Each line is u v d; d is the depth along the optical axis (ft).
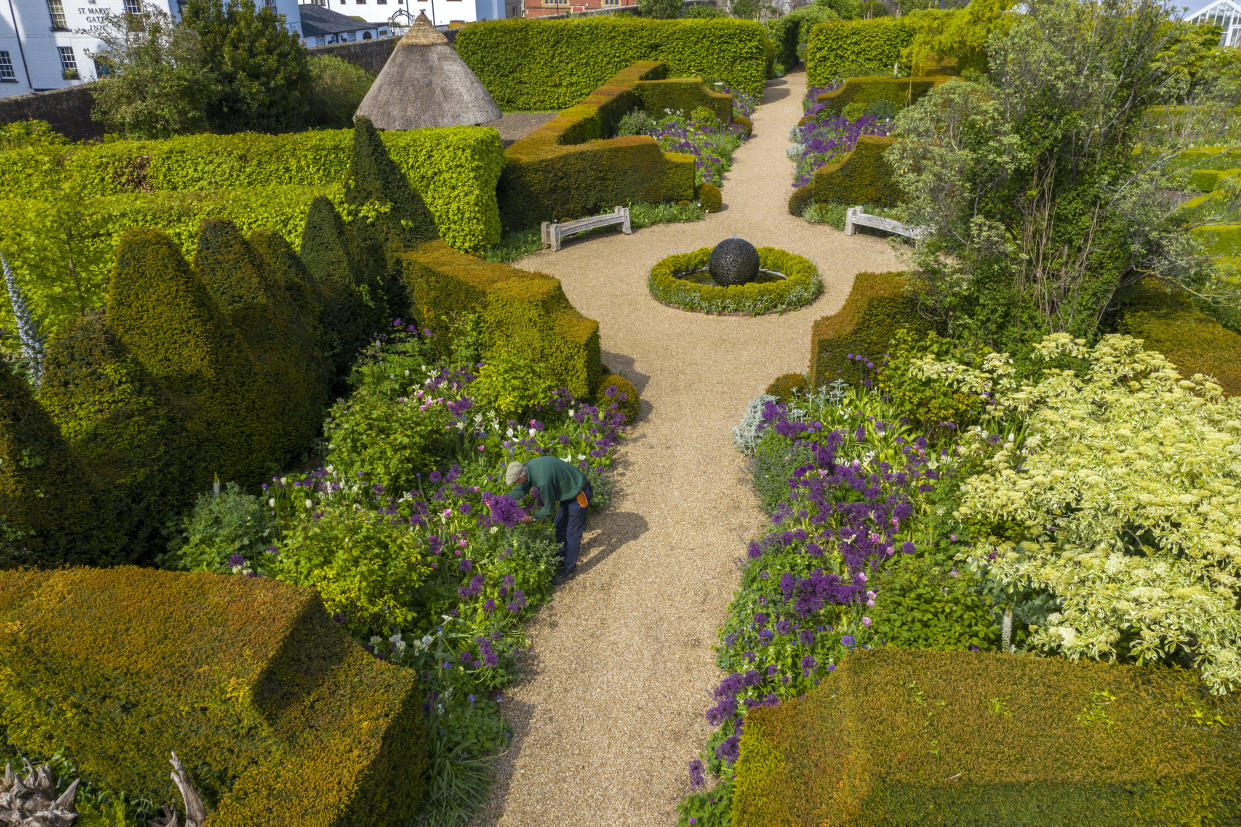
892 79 74.95
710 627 21.93
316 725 15.15
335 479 25.86
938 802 13.20
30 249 32.83
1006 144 27.73
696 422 32.07
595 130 66.80
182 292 24.48
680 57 88.74
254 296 28.35
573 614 22.58
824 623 20.18
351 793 13.98
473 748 18.08
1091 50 27.45
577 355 31.24
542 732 18.88
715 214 58.18
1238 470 17.81
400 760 15.80
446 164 47.78
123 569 18.07
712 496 27.48
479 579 21.57
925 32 75.41
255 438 26.27
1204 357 27.27
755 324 40.73
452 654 19.63
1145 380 23.22
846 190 54.80
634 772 17.85
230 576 17.80
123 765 16.38
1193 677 15.46
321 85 70.64
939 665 15.89
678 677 20.34
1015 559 18.33
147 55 58.08
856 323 30.66
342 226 36.11
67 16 91.20
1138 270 30.01
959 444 26.91
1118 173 28.50
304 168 48.47
